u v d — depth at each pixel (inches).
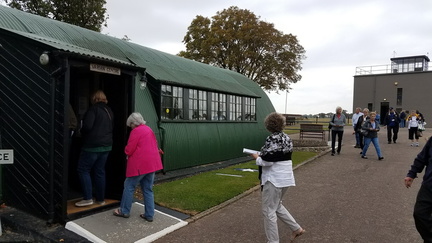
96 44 327.3
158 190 272.8
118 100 231.3
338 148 514.0
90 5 942.4
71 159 255.6
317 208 238.8
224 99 461.4
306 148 576.7
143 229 189.0
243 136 497.0
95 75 244.5
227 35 1117.7
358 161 447.2
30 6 864.9
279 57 1197.7
